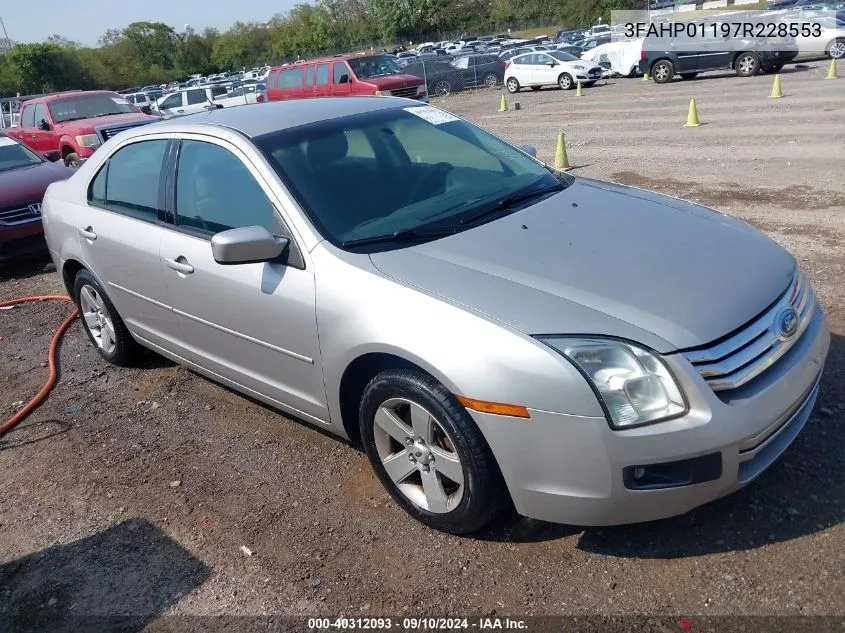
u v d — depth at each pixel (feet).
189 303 13.29
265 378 12.54
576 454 8.71
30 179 28.07
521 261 10.14
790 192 26.58
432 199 12.12
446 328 9.29
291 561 10.48
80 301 17.80
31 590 10.60
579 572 9.57
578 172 34.45
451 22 253.03
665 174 31.89
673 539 9.89
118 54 302.66
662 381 8.63
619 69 89.66
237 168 12.37
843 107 44.39
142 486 12.76
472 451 9.39
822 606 8.57
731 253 10.50
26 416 15.87
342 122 13.25
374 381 10.37
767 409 8.95
